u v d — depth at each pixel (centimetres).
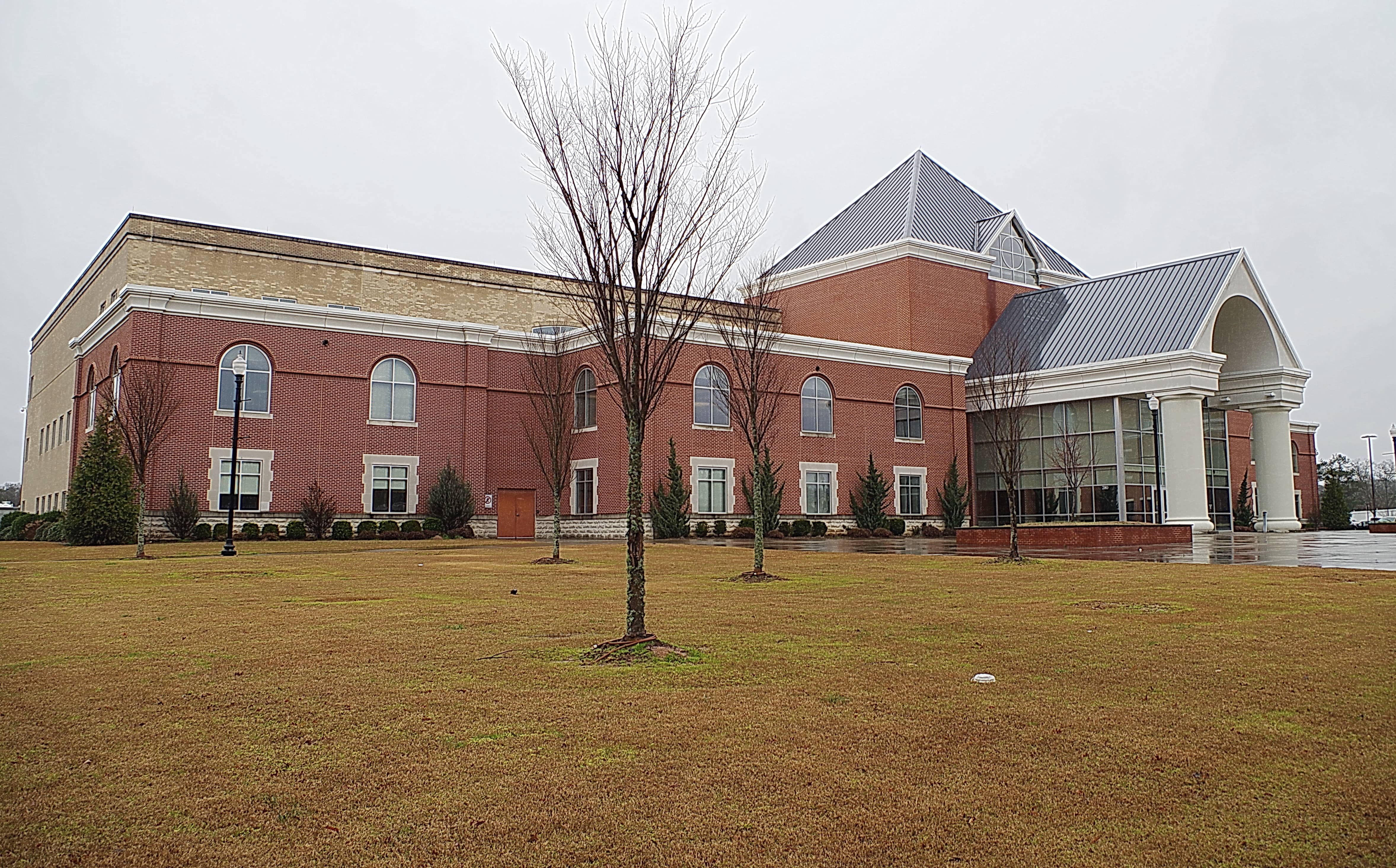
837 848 461
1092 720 668
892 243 4928
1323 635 1009
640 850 461
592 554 2630
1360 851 454
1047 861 447
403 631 1086
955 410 4822
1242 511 5012
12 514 5550
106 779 555
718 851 459
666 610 1285
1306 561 2150
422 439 3856
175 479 3338
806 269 5319
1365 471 10200
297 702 731
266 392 3531
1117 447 4216
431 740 628
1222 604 1279
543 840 471
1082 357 4366
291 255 4550
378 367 3794
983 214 5534
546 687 779
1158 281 4456
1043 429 4528
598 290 1032
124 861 448
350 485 3684
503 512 4100
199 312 3412
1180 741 618
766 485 3969
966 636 1034
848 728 653
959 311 5038
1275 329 4500
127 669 859
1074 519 4134
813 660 890
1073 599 1377
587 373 4097
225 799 524
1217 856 451
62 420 4778
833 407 4397
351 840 471
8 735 640
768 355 3281
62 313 5234
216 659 908
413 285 4859
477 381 3997
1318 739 620
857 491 4422
